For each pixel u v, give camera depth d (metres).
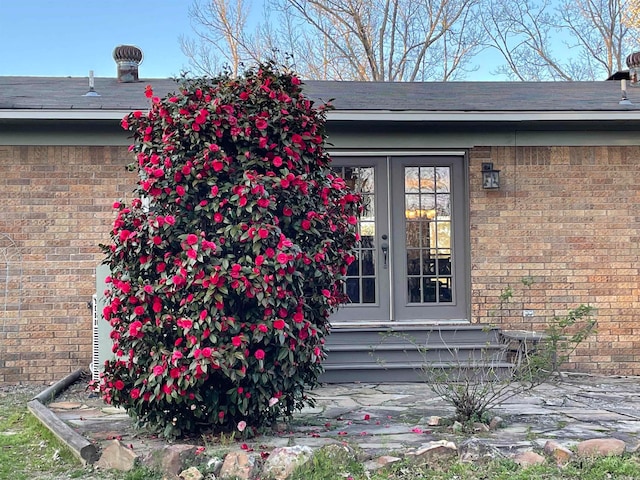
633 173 8.16
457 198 8.27
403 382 7.39
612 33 21.77
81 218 7.69
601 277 8.08
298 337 4.62
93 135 7.72
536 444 4.35
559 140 8.12
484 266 8.05
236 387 4.49
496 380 5.43
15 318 7.58
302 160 4.87
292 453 3.92
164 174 4.59
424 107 7.82
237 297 4.56
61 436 4.58
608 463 3.95
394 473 3.89
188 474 3.81
